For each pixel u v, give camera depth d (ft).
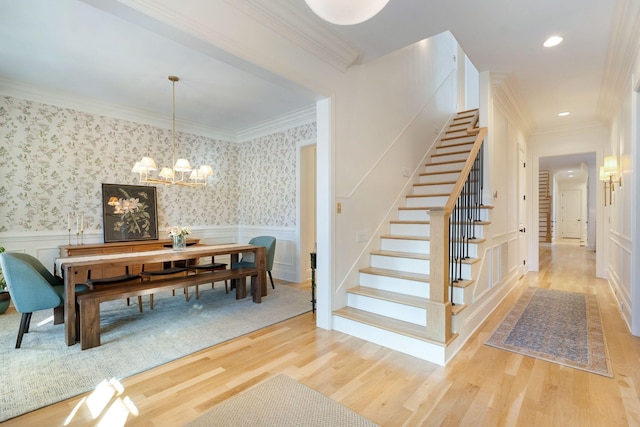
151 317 11.40
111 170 15.55
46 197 13.70
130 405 6.25
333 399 6.44
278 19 8.15
